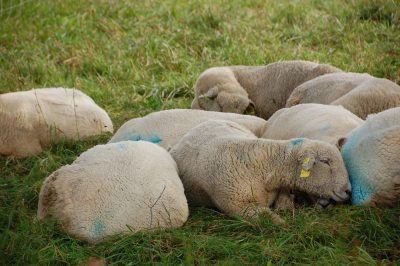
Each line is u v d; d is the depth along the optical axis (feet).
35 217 22.30
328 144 22.22
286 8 45.85
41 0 47.80
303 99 31.58
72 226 20.95
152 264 19.88
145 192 21.20
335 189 21.74
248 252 20.12
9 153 30.12
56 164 27.84
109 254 20.39
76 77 38.50
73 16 46.11
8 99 30.89
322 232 20.72
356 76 30.63
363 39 40.68
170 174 22.11
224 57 40.32
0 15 45.98
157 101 35.53
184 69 39.45
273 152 22.61
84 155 22.52
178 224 21.62
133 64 39.58
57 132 30.94
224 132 24.16
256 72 36.91
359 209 21.44
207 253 20.29
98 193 21.09
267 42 42.04
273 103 35.99
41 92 32.53
